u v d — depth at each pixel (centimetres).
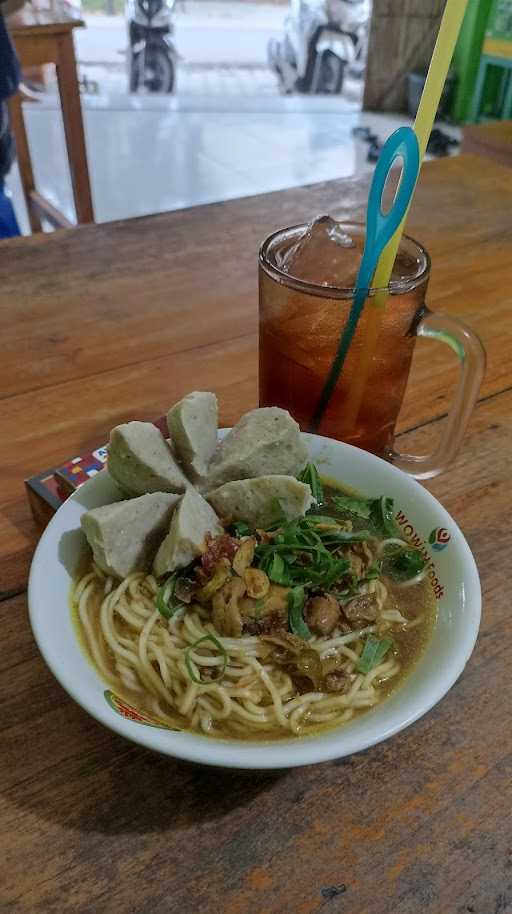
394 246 74
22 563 78
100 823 57
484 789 60
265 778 60
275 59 478
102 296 124
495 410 105
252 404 102
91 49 478
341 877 54
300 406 86
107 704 54
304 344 81
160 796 59
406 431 100
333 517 75
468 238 149
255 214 153
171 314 121
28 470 89
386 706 58
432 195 166
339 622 68
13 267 131
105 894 53
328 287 76
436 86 65
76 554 69
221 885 54
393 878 54
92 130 398
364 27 451
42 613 59
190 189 349
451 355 116
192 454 71
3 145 209
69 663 57
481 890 54
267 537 69
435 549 70
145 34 431
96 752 62
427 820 58
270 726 61
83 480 79
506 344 118
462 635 60
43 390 103
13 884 53
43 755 61
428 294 129
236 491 69
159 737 51
